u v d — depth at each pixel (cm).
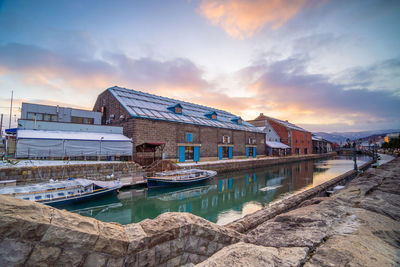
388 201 513
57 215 225
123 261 250
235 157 3800
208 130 3231
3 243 182
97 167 1692
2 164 1445
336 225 351
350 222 359
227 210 1277
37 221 200
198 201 1491
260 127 5181
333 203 509
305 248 260
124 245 250
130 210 1280
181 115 3108
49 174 1453
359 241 271
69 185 1293
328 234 309
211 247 352
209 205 1391
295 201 954
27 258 191
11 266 183
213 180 2323
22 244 190
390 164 1692
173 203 1434
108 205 1354
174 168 2244
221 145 3466
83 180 1372
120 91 3005
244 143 4072
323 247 260
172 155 2650
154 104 3081
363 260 220
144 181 1805
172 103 3619
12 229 186
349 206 487
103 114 3000
